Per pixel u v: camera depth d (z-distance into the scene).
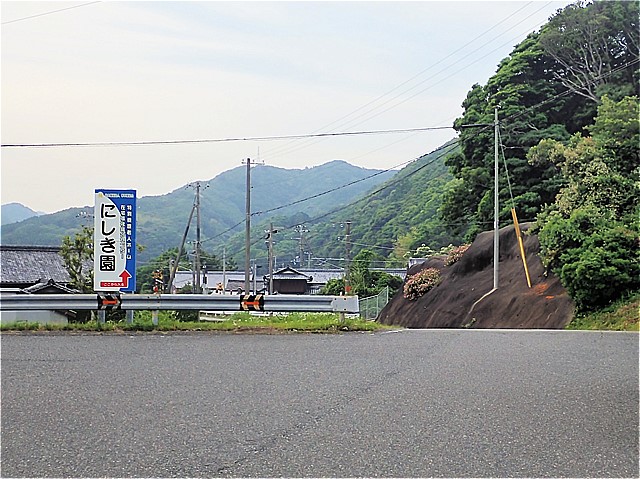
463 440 5.91
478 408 6.96
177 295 13.98
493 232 34.22
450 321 30.36
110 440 5.94
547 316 24.64
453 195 39.72
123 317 17.30
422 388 7.87
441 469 5.22
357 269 52.88
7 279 37.44
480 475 5.11
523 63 37.69
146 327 13.66
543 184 34.88
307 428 6.25
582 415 6.71
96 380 8.35
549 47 37.28
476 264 33.41
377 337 12.77
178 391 7.74
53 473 5.17
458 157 40.22
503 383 8.16
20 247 39.84
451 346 11.41
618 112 26.53
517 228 30.09
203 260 72.12
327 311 14.16
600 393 7.63
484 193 37.88
